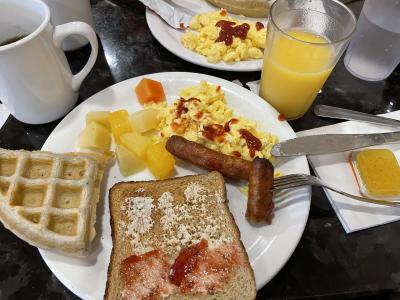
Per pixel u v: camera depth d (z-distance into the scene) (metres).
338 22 0.27
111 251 0.20
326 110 0.29
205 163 0.23
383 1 0.28
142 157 0.25
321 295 0.21
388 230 0.23
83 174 0.22
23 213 0.20
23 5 0.24
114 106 0.28
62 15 0.28
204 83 0.27
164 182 0.23
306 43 0.24
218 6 0.36
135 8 0.37
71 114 0.26
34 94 0.24
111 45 0.33
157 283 0.19
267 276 0.20
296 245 0.21
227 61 0.30
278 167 0.25
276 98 0.28
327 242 0.23
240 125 0.26
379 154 0.25
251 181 0.21
